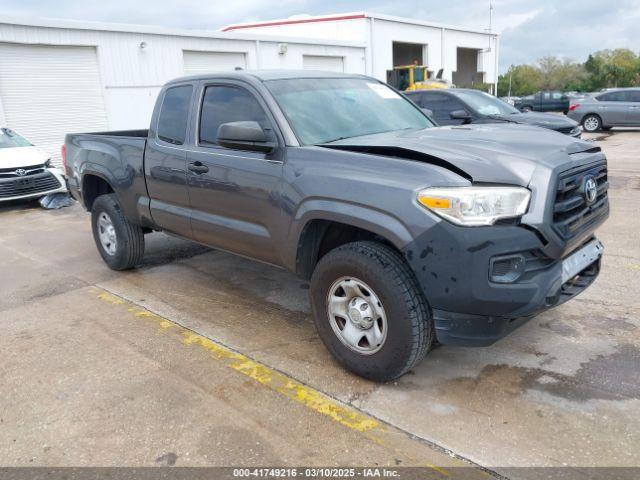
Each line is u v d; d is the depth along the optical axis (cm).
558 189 300
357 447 280
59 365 378
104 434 299
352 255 320
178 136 462
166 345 404
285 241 368
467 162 300
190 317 455
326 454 275
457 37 3412
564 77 9519
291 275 551
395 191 300
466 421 297
